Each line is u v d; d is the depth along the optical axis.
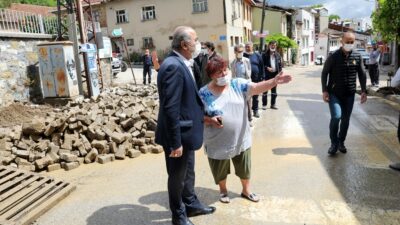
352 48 5.49
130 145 6.67
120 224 3.99
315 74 26.23
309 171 5.27
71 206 4.52
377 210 4.02
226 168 4.20
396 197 4.31
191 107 3.43
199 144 3.52
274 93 10.42
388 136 7.00
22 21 13.03
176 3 31.75
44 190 4.79
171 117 3.26
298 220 3.89
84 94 13.87
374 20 12.74
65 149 6.36
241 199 4.43
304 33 57.34
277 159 5.89
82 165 6.12
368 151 6.08
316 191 4.58
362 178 4.92
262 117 9.43
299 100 12.22
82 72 14.22
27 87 12.41
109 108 8.86
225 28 30.61
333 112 5.76
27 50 12.57
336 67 5.64
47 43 11.43
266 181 4.98
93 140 6.61
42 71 11.61
